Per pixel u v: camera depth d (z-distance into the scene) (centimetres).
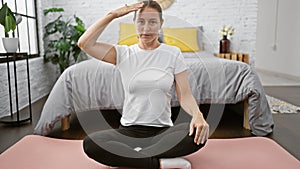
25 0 377
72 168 146
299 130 235
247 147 170
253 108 226
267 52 663
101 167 147
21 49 357
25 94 331
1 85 273
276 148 168
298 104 332
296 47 534
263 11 681
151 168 137
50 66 432
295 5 531
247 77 231
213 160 153
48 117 221
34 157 158
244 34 475
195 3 461
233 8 467
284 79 559
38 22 410
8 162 152
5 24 254
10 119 262
